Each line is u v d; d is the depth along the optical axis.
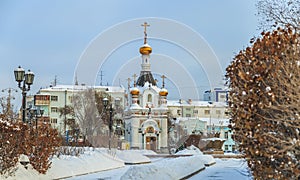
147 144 44.69
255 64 7.12
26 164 15.28
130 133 45.16
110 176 18.47
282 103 6.66
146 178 14.53
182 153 37.97
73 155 22.36
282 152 6.46
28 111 27.34
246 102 7.08
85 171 19.91
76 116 33.69
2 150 13.08
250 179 13.78
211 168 22.48
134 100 45.88
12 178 13.59
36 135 16.08
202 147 42.22
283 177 6.63
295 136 6.54
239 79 7.82
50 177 16.50
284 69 6.67
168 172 15.60
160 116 45.28
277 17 11.02
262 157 7.01
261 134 6.75
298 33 7.84
